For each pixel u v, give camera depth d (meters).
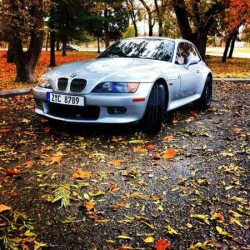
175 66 4.44
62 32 23.95
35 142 3.46
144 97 3.48
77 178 2.54
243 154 3.18
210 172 2.71
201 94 5.32
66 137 3.65
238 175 2.66
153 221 1.95
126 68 3.75
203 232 1.84
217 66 19.86
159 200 2.21
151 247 1.70
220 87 8.84
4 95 6.59
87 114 3.61
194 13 17.33
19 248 1.66
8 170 2.67
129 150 3.24
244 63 22.72
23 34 8.16
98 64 3.95
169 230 1.84
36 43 9.04
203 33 17.78
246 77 11.30
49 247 1.68
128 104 3.44
